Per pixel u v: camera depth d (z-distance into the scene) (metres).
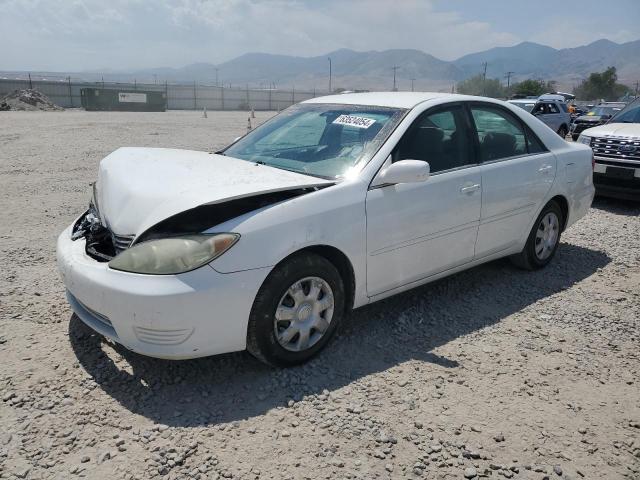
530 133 5.01
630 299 4.73
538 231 5.17
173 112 55.47
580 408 3.12
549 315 4.34
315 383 3.27
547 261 5.39
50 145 15.84
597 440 2.85
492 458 2.68
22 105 46.72
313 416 2.95
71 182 9.73
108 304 2.99
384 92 4.63
